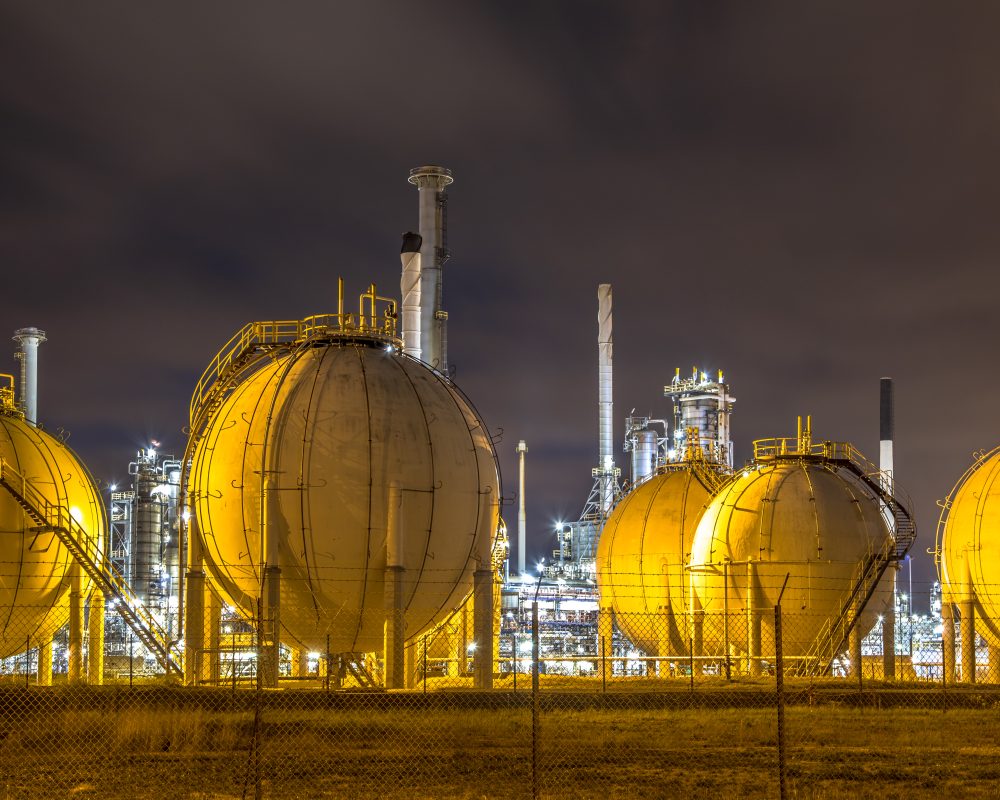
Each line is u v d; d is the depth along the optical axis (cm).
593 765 3691
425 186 10931
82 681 6100
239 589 5697
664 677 7669
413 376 5956
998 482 7544
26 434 6294
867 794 3203
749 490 7938
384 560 5566
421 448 5697
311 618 5600
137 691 4888
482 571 5847
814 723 4841
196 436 6319
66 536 5975
